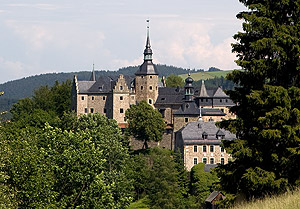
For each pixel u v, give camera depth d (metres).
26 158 47.25
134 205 104.56
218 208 38.78
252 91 37.41
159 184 106.00
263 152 37.88
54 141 58.50
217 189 39.62
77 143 58.44
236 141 38.03
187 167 144.00
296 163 36.97
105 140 85.75
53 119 137.00
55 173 54.69
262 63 37.19
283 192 35.84
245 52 38.69
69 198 54.06
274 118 36.56
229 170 39.41
